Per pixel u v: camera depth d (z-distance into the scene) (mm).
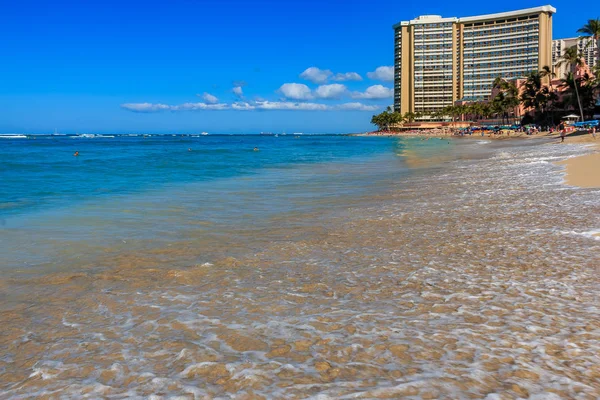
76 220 10438
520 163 26000
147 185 18766
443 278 5777
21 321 4637
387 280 5766
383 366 3520
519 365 3488
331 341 3990
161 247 7793
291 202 13492
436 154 46000
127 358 3779
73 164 31453
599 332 4031
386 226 9383
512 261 6441
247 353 3805
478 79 197875
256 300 5129
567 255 6621
